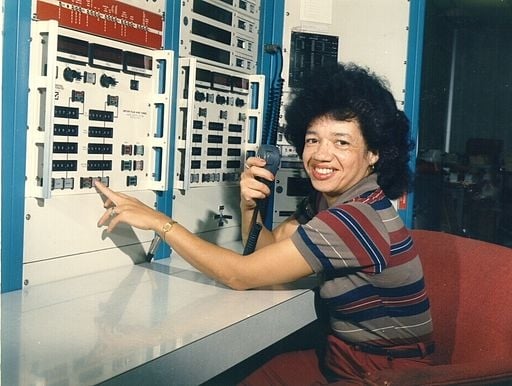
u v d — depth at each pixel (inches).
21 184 49.1
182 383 37.4
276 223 85.2
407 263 50.3
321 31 83.4
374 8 83.0
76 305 46.4
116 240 60.8
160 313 45.0
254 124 81.7
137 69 61.1
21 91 48.2
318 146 53.1
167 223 52.7
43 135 49.4
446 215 119.7
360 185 53.2
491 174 124.4
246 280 50.3
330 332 57.4
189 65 65.4
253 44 82.2
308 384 55.0
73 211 54.9
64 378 31.0
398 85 82.9
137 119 62.1
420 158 115.3
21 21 47.5
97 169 57.2
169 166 65.9
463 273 57.1
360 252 47.6
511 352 51.1
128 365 33.3
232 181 79.7
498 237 123.5
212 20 72.6
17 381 30.4
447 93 140.3
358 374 51.9
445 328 57.1
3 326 40.2
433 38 125.6
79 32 53.5
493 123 140.8
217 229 77.8
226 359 42.5
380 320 51.0
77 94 53.8
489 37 138.9
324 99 52.1
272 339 49.1
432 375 42.2
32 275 51.6
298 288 55.9
